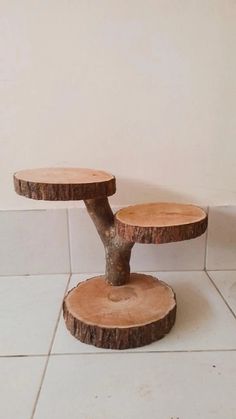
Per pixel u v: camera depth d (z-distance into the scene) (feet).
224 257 2.97
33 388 1.71
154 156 2.74
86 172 2.43
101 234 2.42
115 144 2.71
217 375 1.77
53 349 1.99
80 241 2.91
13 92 2.59
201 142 2.73
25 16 2.46
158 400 1.62
